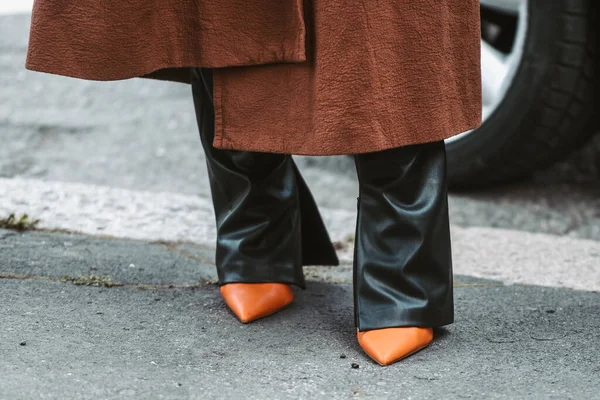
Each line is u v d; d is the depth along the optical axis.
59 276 2.20
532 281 2.44
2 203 2.93
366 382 1.65
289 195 2.01
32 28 1.73
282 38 1.68
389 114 1.64
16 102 4.57
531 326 1.99
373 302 1.78
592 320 2.04
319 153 1.64
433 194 1.75
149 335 1.85
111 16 1.73
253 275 2.01
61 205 2.97
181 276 2.31
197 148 3.98
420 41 1.64
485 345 1.86
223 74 1.77
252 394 1.58
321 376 1.67
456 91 1.72
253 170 1.97
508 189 3.50
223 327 1.93
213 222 2.95
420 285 1.77
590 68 3.00
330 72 1.61
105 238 2.65
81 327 1.86
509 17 3.46
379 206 1.77
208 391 1.58
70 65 1.73
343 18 1.59
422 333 1.79
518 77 3.06
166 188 3.42
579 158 3.92
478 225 3.10
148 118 4.40
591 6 2.97
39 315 1.91
